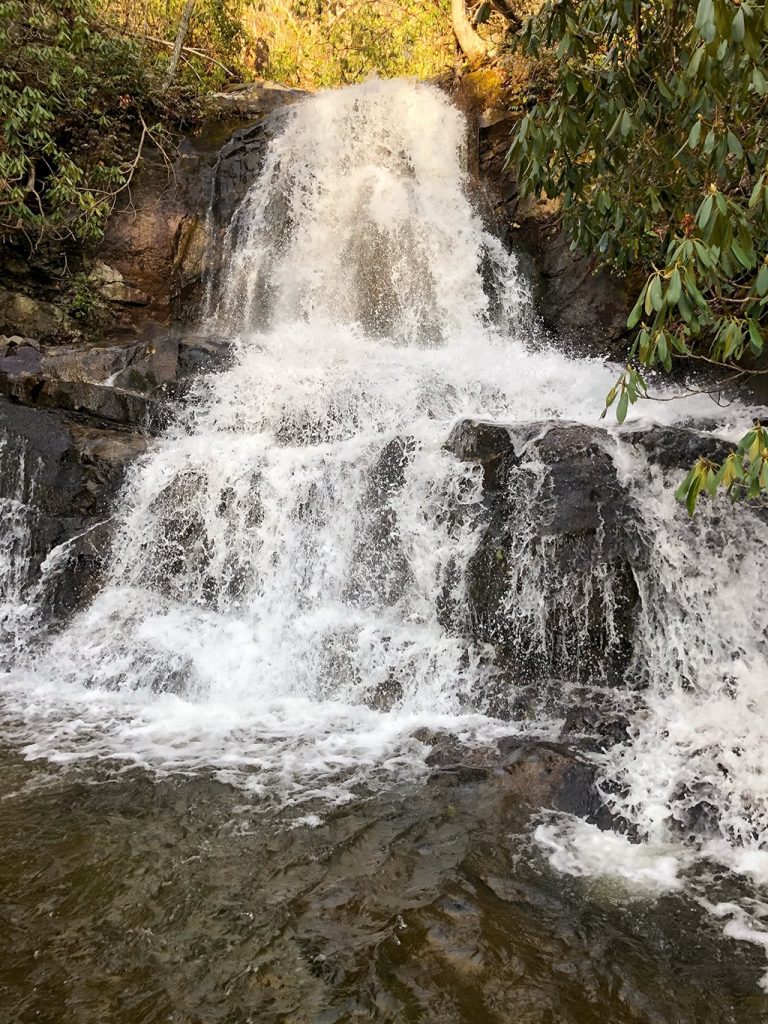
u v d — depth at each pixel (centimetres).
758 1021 253
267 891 317
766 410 765
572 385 876
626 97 503
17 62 1045
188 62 1373
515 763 418
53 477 729
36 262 1123
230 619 635
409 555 601
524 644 529
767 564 500
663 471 542
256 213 1222
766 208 336
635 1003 259
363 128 1248
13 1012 250
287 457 689
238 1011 252
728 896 324
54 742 471
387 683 538
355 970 271
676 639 501
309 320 1144
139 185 1195
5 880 323
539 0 1237
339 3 1659
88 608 678
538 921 301
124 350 941
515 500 556
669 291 324
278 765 437
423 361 941
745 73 338
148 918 299
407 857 343
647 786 397
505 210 1185
